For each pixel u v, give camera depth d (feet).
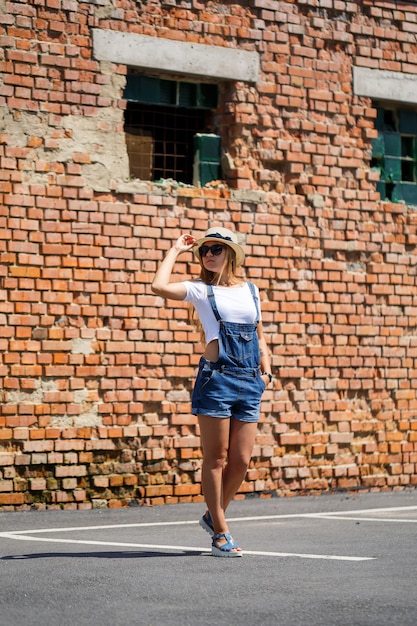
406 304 45.29
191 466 40.16
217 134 42.29
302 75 43.04
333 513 35.99
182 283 24.22
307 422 42.73
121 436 38.78
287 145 42.65
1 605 18.67
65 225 37.99
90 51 38.65
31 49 37.70
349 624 16.92
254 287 24.76
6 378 36.94
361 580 20.77
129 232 39.11
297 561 23.38
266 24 42.29
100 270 38.52
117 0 39.19
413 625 16.84
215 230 24.54
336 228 43.62
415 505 38.93
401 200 45.98
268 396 41.93
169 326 39.70
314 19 43.34
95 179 38.58
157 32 39.96
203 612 17.89
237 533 29.78
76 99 38.37
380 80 44.88
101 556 24.39
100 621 17.31
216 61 41.11
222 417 23.98
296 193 42.93
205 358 24.22
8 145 37.24
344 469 43.55
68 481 37.83
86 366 38.19
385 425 44.62
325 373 43.19
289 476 42.24
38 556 24.57
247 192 41.70
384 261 44.83
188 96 41.63
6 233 37.06
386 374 44.70
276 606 18.31
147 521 33.94
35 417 37.35
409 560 23.49
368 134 44.55
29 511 36.83
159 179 41.14
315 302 43.06
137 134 41.16
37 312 37.42
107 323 38.60
